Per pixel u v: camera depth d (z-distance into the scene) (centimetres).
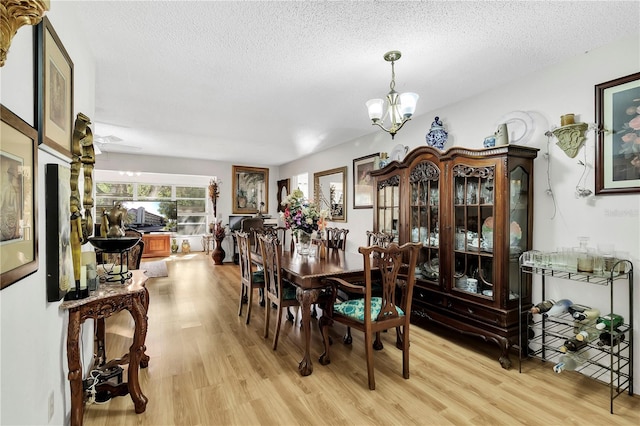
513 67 249
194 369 231
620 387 210
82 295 159
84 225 184
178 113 364
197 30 198
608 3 171
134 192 783
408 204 323
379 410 185
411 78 268
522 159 248
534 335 258
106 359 241
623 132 208
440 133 311
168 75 262
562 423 174
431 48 219
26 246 109
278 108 347
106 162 610
